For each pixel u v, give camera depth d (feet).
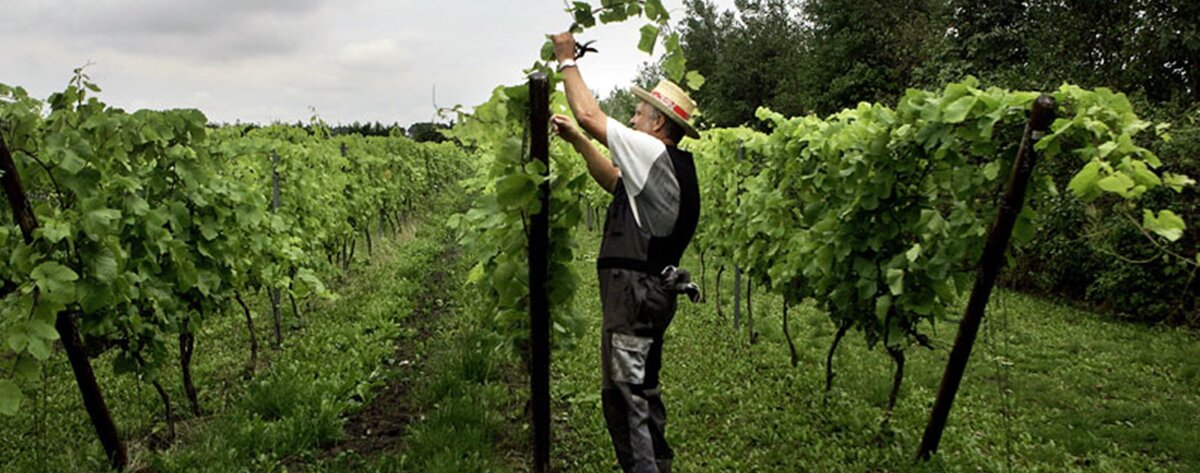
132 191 11.35
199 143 13.34
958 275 11.57
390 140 46.42
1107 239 23.13
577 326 11.44
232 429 12.48
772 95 117.50
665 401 14.73
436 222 50.55
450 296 25.23
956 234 11.25
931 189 12.36
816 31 93.30
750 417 14.06
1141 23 37.14
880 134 12.17
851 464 11.96
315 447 12.46
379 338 19.25
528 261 9.77
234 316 21.68
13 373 8.94
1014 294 27.81
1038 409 15.10
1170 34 35.22
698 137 9.80
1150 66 37.50
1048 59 41.98
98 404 10.62
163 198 13.24
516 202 8.70
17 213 9.27
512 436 12.94
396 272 28.86
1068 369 17.97
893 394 13.37
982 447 12.91
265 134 29.25
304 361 17.21
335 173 30.30
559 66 9.07
